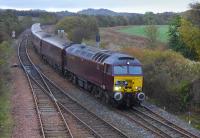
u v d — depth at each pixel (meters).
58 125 23.81
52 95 33.47
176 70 33.50
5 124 23.02
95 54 33.84
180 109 30.34
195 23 54.41
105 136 21.89
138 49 41.59
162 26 122.62
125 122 25.39
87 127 23.34
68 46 44.75
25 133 21.83
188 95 30.34
